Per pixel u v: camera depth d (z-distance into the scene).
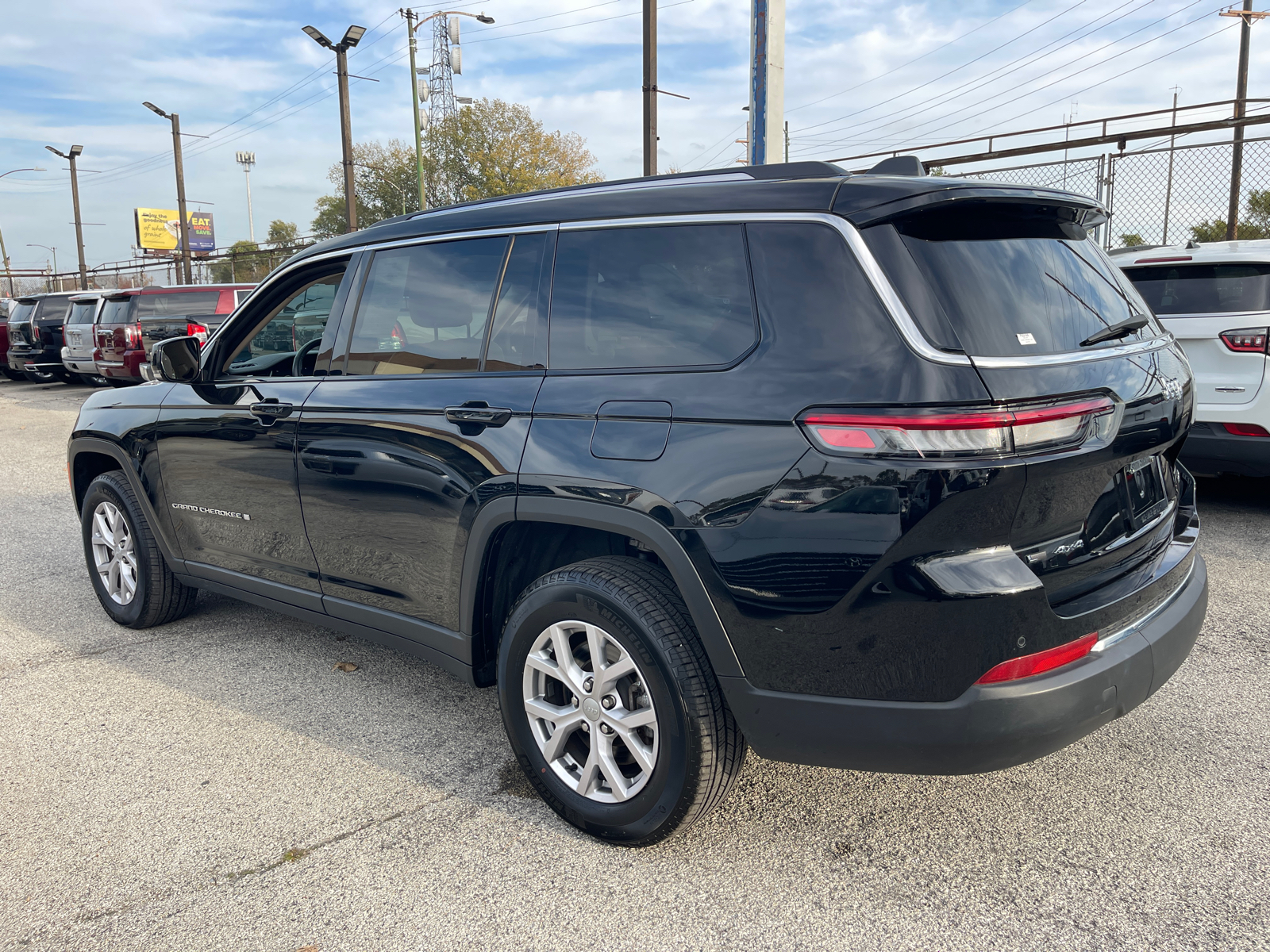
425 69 30.08
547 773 2.58
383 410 2.92
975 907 2.19
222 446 3.56
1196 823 2.51
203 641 4.17
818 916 2.17
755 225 2.24
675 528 2.17
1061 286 2.28
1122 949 2.03
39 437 11.85
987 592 1.91
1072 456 1.98
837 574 1.98
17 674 3.81
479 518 2.62
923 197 2.06
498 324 2.73
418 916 2.21
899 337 1.96
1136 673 2.16
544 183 58.59
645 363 2.35
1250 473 5.32
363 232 3.28
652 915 2.19
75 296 16.22
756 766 2.89
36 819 2.68
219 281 35.06
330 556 3.23
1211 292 5.30
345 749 3.09
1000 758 2.00
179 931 2.17
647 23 12.98
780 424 2.04
